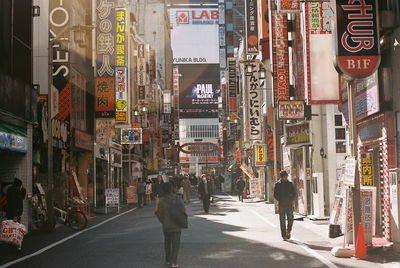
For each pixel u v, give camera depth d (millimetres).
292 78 28953
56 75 30922
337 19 13984
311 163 25281
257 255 13359
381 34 14664
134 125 49406
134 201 41906
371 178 16875
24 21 21688
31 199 21062
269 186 43969
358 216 13461
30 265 12133
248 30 47062
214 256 13188
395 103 14492
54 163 30031
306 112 24891
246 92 60844
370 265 11695
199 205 40688
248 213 30234
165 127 102375
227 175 75500
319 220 23359
